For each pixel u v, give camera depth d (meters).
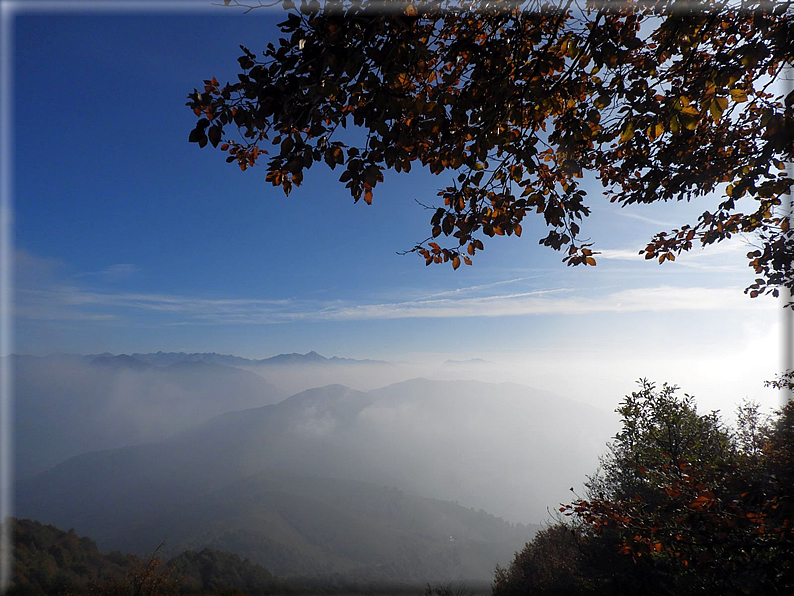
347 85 2.60
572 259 3.33
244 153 3.40
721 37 3.75
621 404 7.48
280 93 2.30
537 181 3.71
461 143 2.95
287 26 2.33
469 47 3.03
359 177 2.70
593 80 3.04
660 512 3.95
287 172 3.01
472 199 3.39
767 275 5.29
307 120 2.46
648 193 4.42
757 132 4.08
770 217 4.97
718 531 3.43
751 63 2.74
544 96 2.87
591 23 3.02
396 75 2.40
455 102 2.74
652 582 6.79
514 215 3.45
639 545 4.37
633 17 3.08
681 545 3.80
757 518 3.29
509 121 3.20
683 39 3.30
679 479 4.37
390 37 2.40
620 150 4.32
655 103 2.88
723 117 4.07
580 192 3.08
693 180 4.18
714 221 5.02
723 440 7.23
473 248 3.52
